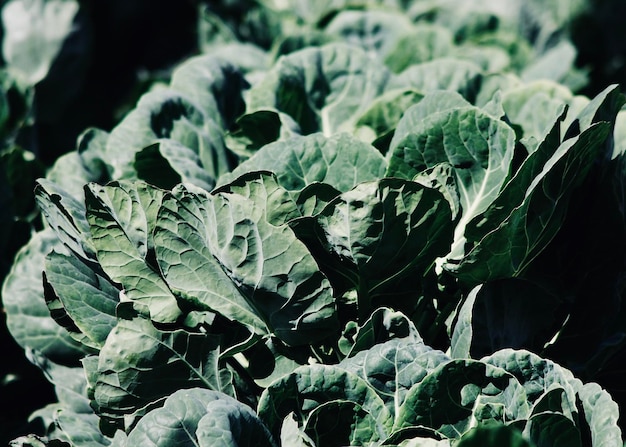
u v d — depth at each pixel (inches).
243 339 76.1
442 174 74.5
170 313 75.8
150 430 71.4
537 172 74.2
